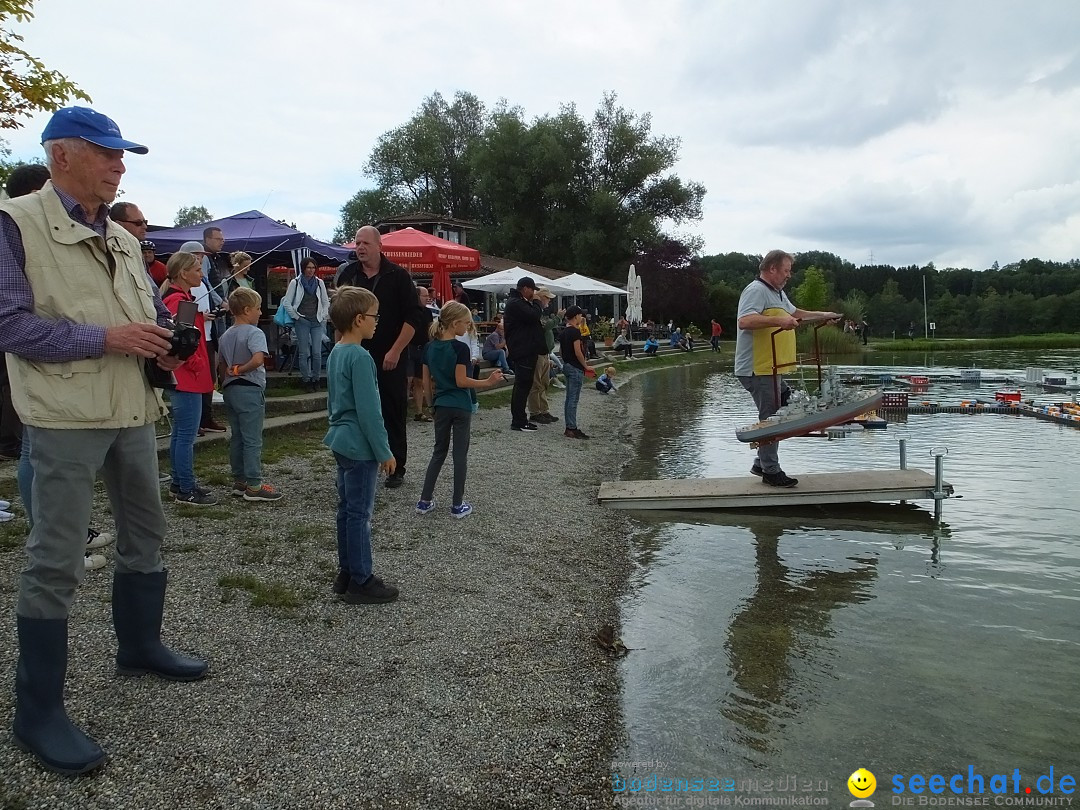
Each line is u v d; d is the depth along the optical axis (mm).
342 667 3482
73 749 2590
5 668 3127
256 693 3182
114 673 3209
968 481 7996
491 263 31859
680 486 7086
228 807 2492
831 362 30078
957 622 4367
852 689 3588
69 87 7848
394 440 6656
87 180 2660
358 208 51844
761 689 3582
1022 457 9383
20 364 2561
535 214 43625
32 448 2594
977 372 21156
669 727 3232
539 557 5332
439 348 5840
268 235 10906
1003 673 3744
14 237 2510
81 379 2594
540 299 11461
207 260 8297
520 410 10547
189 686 3178
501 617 4230
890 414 14039
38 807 2406
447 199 50438
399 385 6543
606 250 42062
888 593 4832
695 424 12391
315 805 2543
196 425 5590
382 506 6195
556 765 2902
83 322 2621
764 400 6582
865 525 6352
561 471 8188
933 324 61156
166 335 2727
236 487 5898
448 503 6395
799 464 8977
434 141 47875
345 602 4191
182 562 4488
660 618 4422
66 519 2605
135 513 3023
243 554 4695
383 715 3117
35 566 2586
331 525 5414
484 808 2621
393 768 2779
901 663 3855
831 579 5090
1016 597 4750
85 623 3623
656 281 45406
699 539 5988
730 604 4652
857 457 9445
